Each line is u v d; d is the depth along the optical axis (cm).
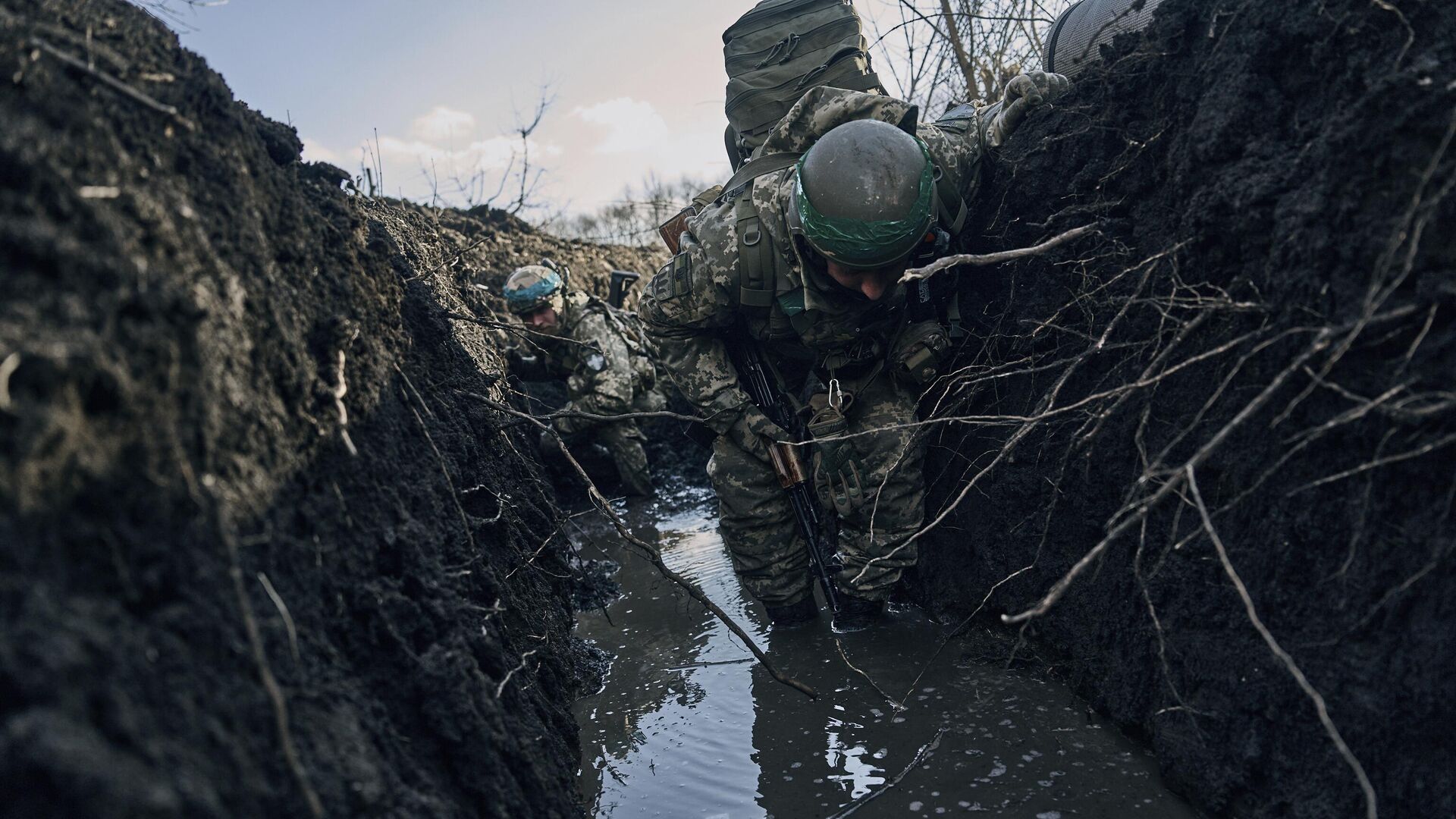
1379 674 148
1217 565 190
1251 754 175
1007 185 287
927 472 327
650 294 306
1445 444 139
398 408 211
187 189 147
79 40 140
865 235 248
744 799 224
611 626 362
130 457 110
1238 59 193
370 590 156
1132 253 227
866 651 300
